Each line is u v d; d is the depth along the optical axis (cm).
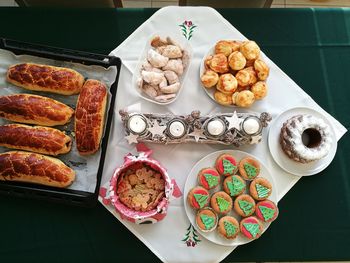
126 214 94
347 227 102
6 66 103
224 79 98
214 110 104
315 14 107
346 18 108
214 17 106
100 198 100
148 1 154
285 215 102
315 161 103
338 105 106
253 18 107
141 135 95
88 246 100
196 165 101
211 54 103
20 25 104
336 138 104
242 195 100
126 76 104
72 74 100
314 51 107
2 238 99
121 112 97
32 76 99
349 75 107
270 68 105
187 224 101
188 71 105
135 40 105
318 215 102
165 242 100
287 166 103
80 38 105
